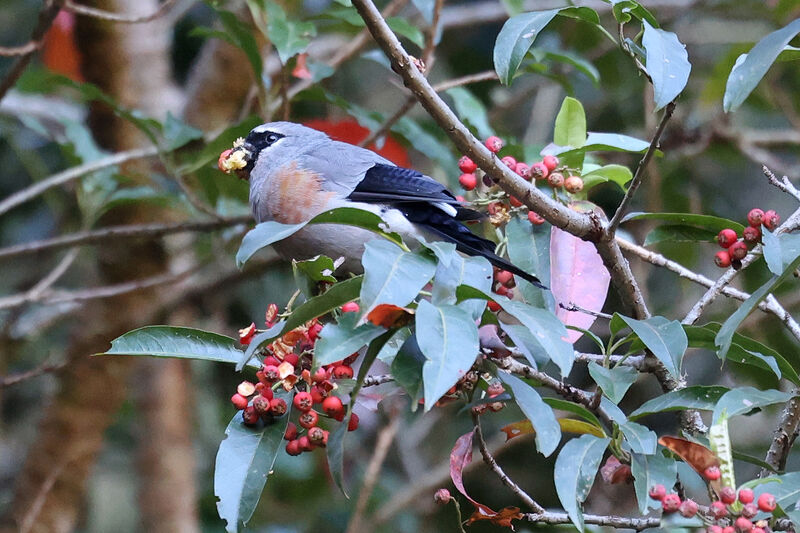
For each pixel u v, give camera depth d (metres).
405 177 7.75
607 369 5.60
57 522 11.49
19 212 13.45
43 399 13.06
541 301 6.37
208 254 11.18
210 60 12.20
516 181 5.67
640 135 12.65
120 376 11.68
